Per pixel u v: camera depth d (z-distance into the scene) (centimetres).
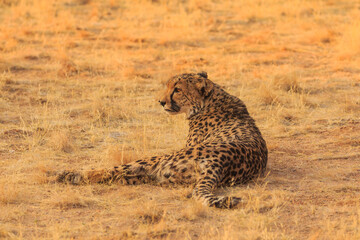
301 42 2461
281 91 1598
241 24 2856
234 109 995
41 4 3039
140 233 676
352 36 2252
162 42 2366
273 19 2961
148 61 2050
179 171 823
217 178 799
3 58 1911
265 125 1309
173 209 759
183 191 810
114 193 828
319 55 2188
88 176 865
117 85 1664
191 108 993
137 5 3219
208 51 2212
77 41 2352
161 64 2005
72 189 845
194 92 984
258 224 689
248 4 3231
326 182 905
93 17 2908
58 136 1115
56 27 2575
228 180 834
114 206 773
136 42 2405
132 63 1967
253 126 968
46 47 2223
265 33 2591
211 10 3209
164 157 852
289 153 1091
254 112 1407
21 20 2786
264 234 653
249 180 883
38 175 889
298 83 1650
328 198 816
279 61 2070
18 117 1331
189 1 3350
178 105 985
